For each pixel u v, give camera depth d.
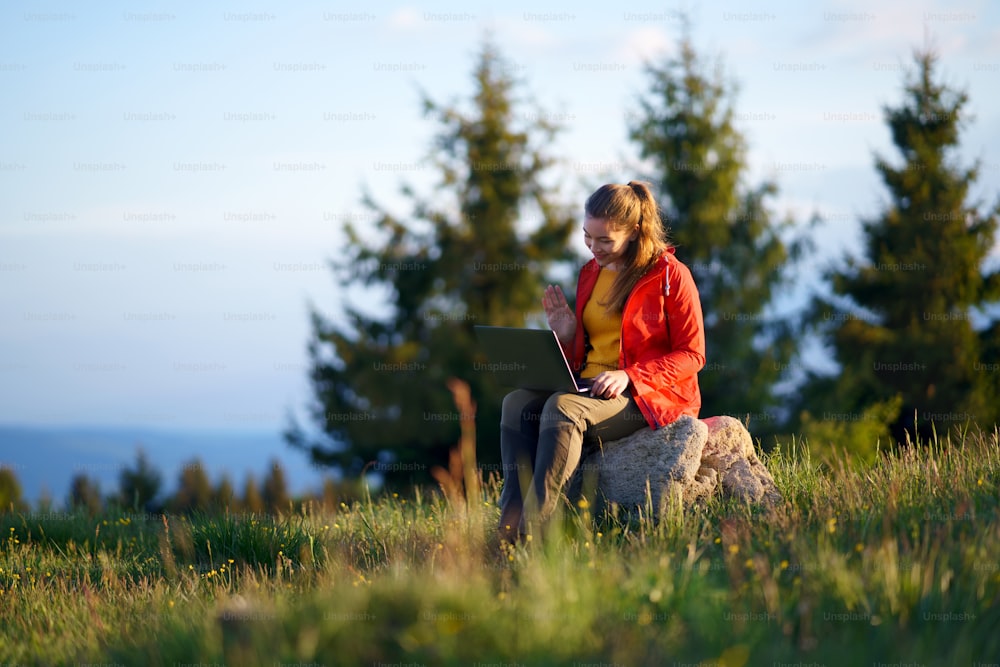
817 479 4.97
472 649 2.65
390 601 2.89
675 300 4.61
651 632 2.79
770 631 2.82
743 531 3.75
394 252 21.94
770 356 17.72
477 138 22.59
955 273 20.56
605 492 4.58
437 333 20.77
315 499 6.79
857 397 18.97
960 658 2.53
